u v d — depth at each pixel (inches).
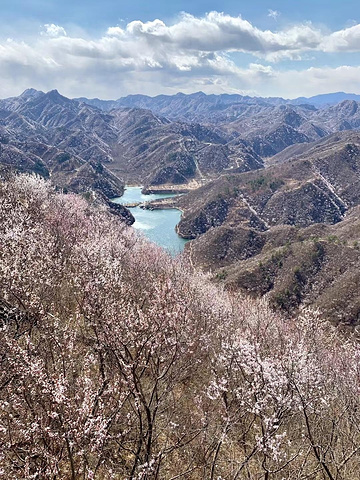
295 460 380.5
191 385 442.9
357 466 389.1
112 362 337.4
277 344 557.3
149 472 290.7
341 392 462.9
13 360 272.8
